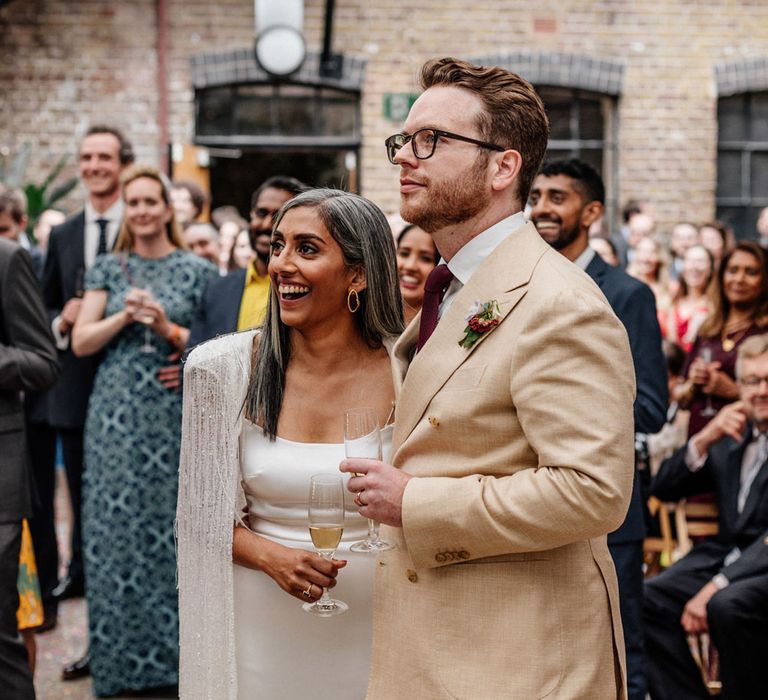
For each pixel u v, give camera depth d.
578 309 1.89
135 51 9.38
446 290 2.14
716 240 7.55
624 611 3.38
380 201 9.62
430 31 9.55
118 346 4.23
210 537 2.36
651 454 5.01
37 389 3.38
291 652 2.37
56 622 5.08
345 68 9.51
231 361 2.40
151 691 4.19
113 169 4.93
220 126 9.60
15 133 9.33
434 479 1.96
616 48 9.72
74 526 5.39
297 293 2.34
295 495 2.38
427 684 1.97
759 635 3.53
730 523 3.96
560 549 1.98
